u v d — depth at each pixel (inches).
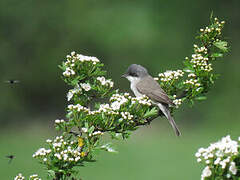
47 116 1038.4
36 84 1035.3
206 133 850.8
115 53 1008.9
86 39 1023.6
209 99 960.3
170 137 821.2
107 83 225.1
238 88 976.3
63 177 192.5
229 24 1047.0
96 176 567.8
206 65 243.4
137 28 1009.5
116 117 202.5
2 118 999.0
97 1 1042.1
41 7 1035.3
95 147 190.1
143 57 1007.0
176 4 1039.6
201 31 251.6
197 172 584.4
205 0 1045.8
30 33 1032.2
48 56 1034.1
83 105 223.5
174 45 1018.1
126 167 614.9
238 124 901.2
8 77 1019.3
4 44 1022.4
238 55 1016.9
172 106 249.3
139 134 847.1
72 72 221.6
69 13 1035.3
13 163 637.9
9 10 1021.2
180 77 256.1
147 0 1043.3
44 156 191.6
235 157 155.3
